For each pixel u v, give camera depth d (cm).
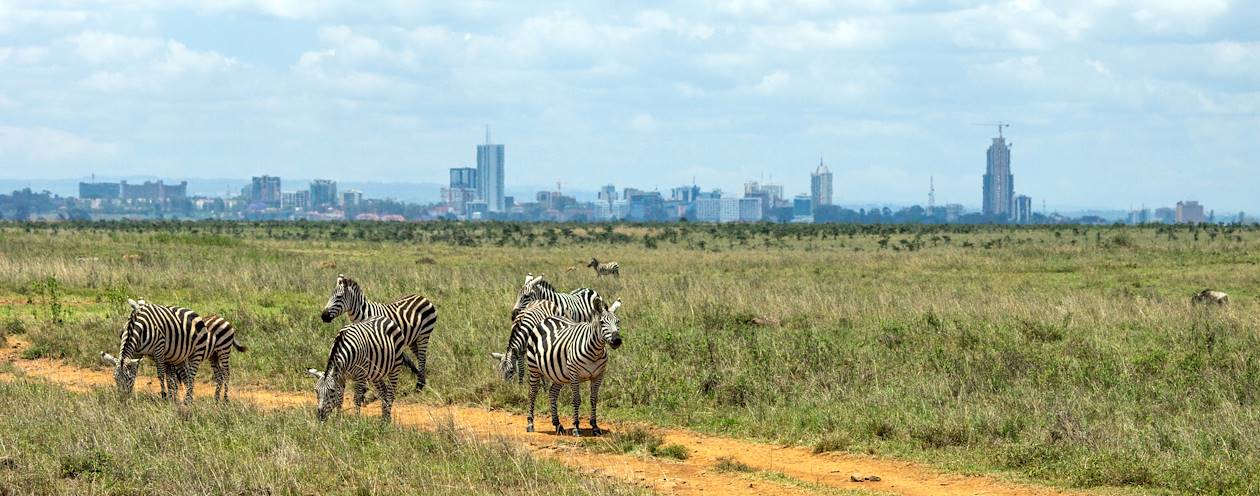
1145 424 1253
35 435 1116
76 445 1061
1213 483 1008
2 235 4978
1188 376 1488
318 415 1199
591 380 1267
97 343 1823
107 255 3806
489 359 1653
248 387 1580
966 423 1234
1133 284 3300
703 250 6028
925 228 8594
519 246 6662
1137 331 1975
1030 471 1084
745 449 1208
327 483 988
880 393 1409
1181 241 5741
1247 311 2275
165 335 1352
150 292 2636
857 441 1219
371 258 4794
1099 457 1086
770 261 4619
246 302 2498
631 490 980
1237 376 1472
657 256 5294
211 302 2511
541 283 1673
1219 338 1812
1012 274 3788
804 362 1597
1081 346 1756
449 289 2747
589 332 1232
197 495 934
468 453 1084
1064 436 1170
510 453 1084
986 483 1060
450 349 1730
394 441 1130
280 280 2878
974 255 4728
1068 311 2195
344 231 8181
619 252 5738
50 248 4053
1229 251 4734
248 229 9131
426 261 4547
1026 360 1614
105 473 998
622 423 1338
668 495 999
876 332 1928
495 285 2842
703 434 1284
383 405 1270
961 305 2334
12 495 935
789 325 2105
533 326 1295
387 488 973
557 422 1285
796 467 1128
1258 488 984
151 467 1008
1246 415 1248
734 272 4062
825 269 4175
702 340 1762
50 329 1933
